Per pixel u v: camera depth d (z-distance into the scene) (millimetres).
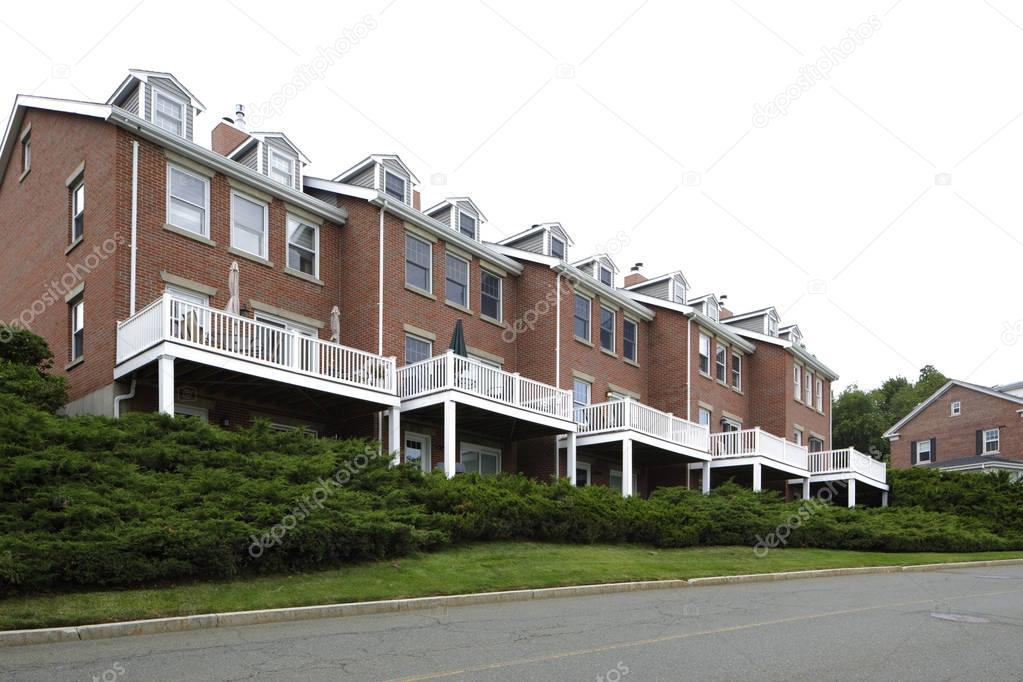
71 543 11570
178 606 11406
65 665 8727
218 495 14258
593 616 12539
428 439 25859
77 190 21859
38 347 19219
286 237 23938
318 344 20719
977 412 52250
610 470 33219
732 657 9750
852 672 9117
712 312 41031
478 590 14305
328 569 14516
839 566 21672
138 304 19938
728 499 26953
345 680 8289
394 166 26984
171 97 22328
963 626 12273
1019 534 34125
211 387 20719
